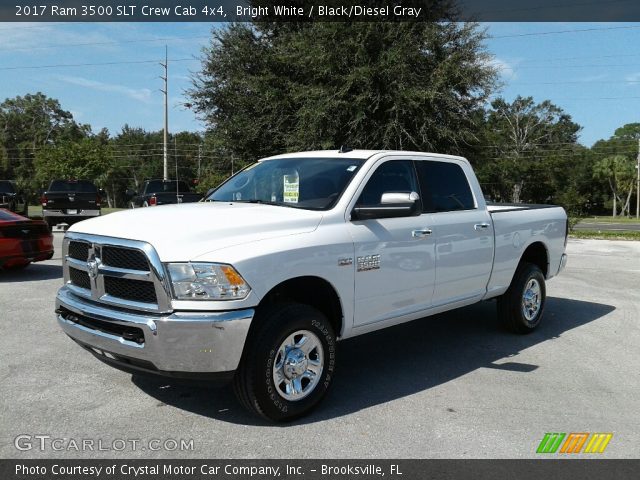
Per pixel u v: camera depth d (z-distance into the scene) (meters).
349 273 4.55
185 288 3.80
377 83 16.88
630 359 5.90
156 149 96.06
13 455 3.61
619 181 81.38
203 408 4.39
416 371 5.41
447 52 17.41
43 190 23.48
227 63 20.08
